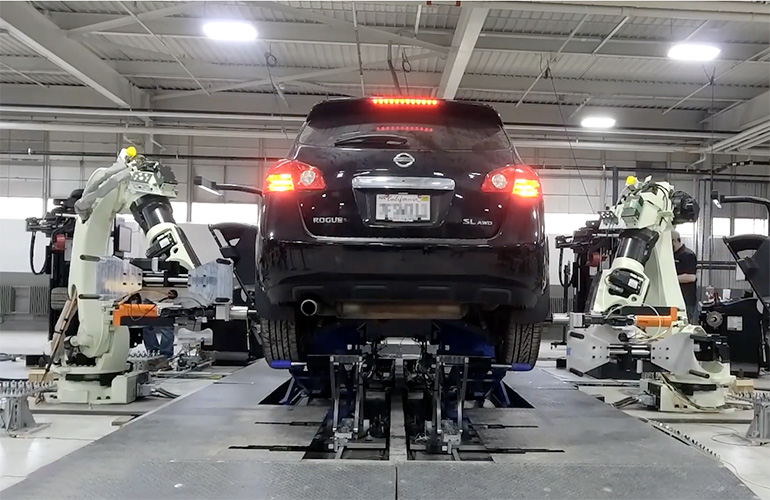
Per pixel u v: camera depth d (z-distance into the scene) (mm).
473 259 2207
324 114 2539
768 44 7949
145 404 4066
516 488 1804
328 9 7141
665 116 10844
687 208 4098
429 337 3102
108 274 3104
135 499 1696
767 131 8922
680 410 4145
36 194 11602
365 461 2016
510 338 2820
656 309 3441
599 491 1791
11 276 11031
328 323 3068
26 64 9297
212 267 3109
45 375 4348
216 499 1703
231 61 9016
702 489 1819
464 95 10078
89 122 10922
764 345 6512
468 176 2273
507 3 5719
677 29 7555
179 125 10836
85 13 7641
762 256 4699
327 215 2248
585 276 6582
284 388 3695
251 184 11578
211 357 6391
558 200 11664
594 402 3336
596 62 8602
